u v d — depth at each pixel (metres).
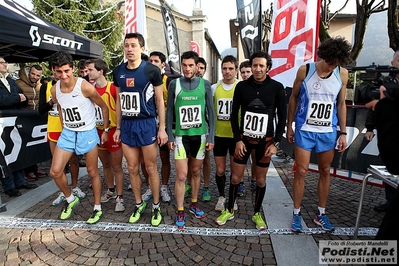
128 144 2.81
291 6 3.96
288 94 4.12
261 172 2.72
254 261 2.30
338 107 2.64
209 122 2.82
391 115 1.30
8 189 3.74
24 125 4.02
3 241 2.64
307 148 2.59
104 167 3.53
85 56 4.82
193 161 2.90
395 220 1.29
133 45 2.58
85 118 2.85
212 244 2.56
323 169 2.69
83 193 3.73
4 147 3.70
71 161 3.51
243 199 3.63
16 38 3.30
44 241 2.64
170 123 2.79
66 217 3.09
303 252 2.39
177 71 7.72
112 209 3.36
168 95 2.78
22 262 2.33
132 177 2.96
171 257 2.38
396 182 1.94
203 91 2.73
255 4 4.89
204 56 20.59
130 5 5.75
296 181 2.71
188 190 3.79
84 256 2.41
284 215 3.11
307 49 3.92
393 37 7.43
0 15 3.10
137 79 2.63
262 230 2.77
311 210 3.23
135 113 2.70
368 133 3.30
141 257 2.38
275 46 4.19
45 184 4.25
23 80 4.43
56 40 3.93
